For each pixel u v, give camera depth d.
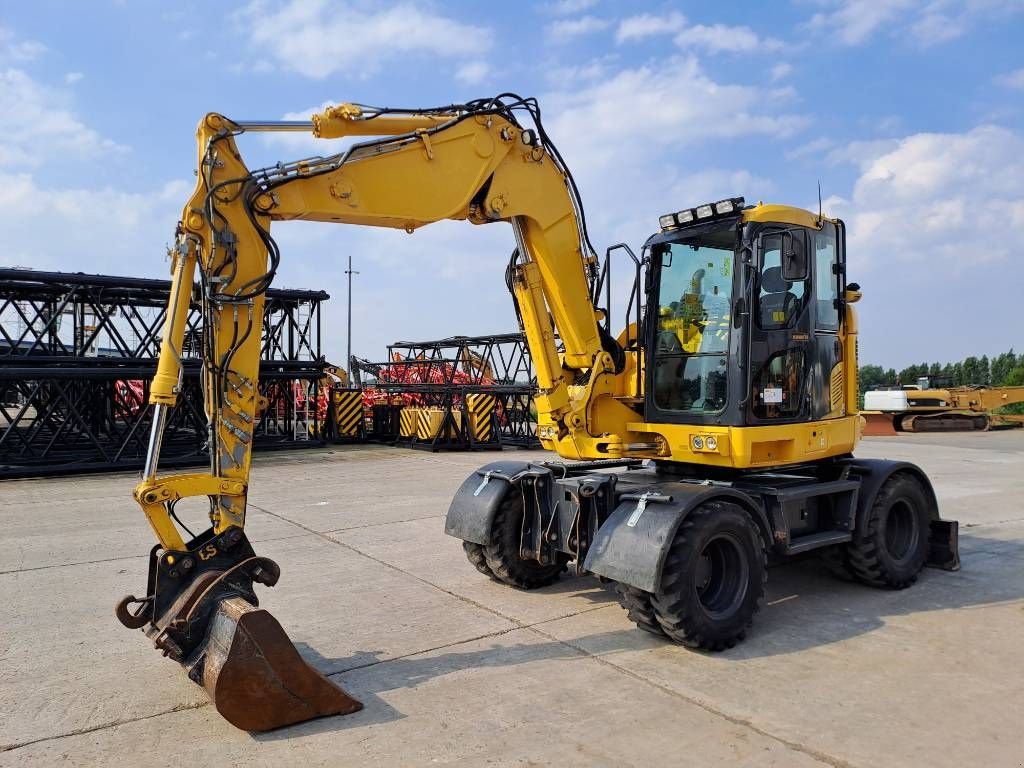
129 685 4.16
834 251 6.17
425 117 4.80
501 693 4.01
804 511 5.85
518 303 5.86
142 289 16.22
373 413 20.39
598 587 6.08
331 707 3.73
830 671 4.32
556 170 5.54
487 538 5.80
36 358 13.55
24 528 8.48
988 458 15.91
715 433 5.37
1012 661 4.48
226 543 4.03
